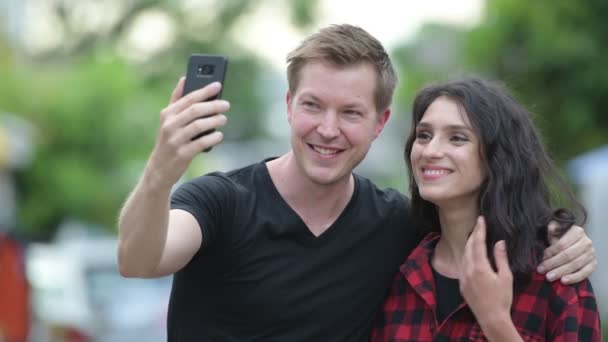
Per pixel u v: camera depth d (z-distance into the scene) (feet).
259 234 12.61
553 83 40.37
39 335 30.17
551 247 12.29
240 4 87.30
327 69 12.47
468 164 12.46
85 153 53.52
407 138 13.23
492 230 12.36
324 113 12.51
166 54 88.07
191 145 10.69
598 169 32.73
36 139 51.83
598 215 32.01
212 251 12.58
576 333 11.89
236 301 12.62
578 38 39.52
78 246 42.11
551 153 13.53
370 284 13.02
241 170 13.17
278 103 106.83
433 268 12.93
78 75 54.95
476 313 11.87
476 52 41.39
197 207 12.21
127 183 53.88
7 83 52.65
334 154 12.62
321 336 12.79
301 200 12.86
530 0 40.16
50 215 51.88
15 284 26.71
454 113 12.52
